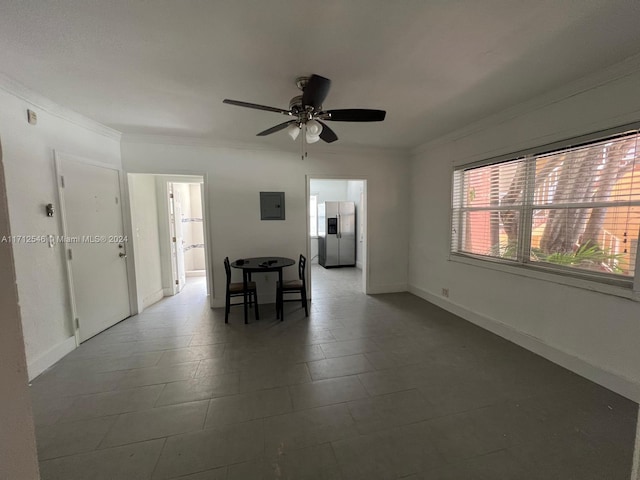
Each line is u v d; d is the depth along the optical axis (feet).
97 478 4.82
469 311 11.76
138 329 11.16
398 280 16.26
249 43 5.78
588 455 5.22
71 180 9.54
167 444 5.52
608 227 7.25
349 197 25.55
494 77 7.27
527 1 4.68
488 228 10.86
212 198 13.34
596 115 7.21
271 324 11.57
